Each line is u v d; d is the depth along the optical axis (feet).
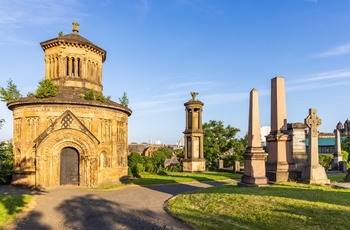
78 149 96.63
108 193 79.30
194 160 151.53
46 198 71.41
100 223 45.98
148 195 74.13
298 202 44.98
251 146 71.00
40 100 95.50
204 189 71.97
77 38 113.50
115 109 108.58
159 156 175.52
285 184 66.80
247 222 40.34
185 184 97.91
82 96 102.32
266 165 81.05
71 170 98.32
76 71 110.63
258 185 67.46
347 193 52.11
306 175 69.97
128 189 87.25
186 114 157.48
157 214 50.83
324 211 39.81
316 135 70.08
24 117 98.48
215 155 186.80
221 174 134.62
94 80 116.47
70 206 60.75
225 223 40.83
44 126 95.96
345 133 350.64
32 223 46.83
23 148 97.35
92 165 96.48
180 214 49.11
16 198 65.26
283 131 79.30
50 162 92.38
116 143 108.06
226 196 54.85
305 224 36.09
